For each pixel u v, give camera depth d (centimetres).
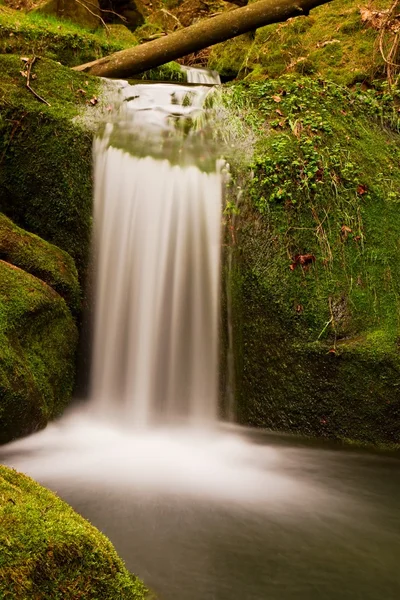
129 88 677
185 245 553
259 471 450
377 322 520
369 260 539
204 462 463
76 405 562
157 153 575
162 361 554
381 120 653
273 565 306
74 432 511
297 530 349
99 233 573
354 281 531
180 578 286
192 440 520
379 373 503
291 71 805
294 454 490
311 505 388
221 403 553
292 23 860
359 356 504
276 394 533
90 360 570
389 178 585
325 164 564
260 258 535
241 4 1291
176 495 388
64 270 553
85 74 670
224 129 608
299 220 539
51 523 222
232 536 335
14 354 441
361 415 511
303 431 526
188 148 587
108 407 560
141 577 284
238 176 554
